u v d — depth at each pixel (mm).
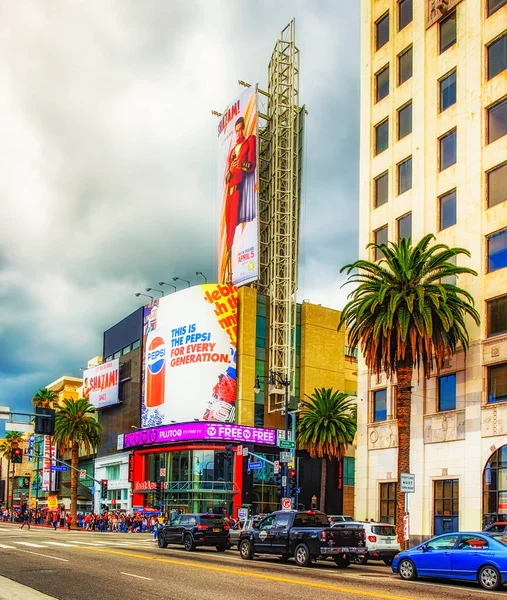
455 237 43875
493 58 42844
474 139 43312
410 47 49844
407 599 17484
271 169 99688
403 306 39469
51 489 126000
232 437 82938
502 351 39469
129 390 103062
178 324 90500
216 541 36750
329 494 90688
